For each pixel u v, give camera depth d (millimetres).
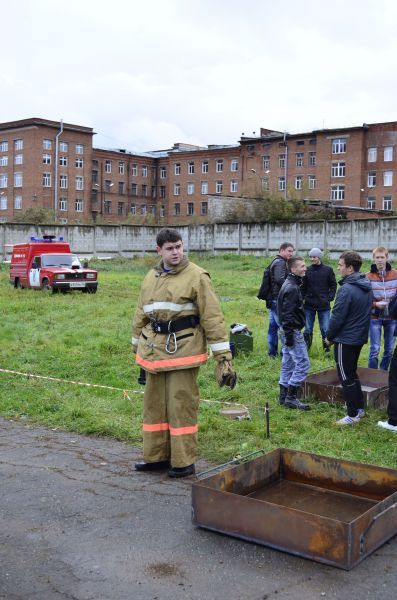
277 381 9047
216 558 3984
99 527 4457
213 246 43219
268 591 3598
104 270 34375
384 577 3744
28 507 4812
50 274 21766
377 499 4609
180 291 5324
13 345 12047
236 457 5938
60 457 6020
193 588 3643
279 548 4039
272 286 10328
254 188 53125
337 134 66750
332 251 37875
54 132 75562
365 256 36531
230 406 7668
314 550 3902
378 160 65625
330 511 4445
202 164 79875
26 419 7402
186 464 5410
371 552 3988
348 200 66562
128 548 4137
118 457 6023
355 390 6949
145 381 6168
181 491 5133
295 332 7613
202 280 5352
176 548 4125
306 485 4910
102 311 16781
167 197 84250
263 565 3889
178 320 5359
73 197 77875
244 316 16016
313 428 6801
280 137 70688
